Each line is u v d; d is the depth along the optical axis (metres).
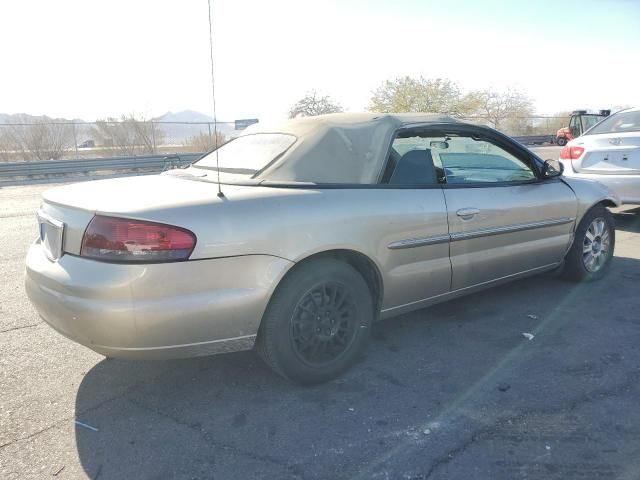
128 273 2.46
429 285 3.49
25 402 2.89
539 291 4.62
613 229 4.96
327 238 2.89
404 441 2.51
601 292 4.57
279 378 3.15
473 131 3.86
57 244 2.76
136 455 2.43
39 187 13.92
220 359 3.40
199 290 2.56
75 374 3.22
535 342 3.59
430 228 3.38
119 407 2.85
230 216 2.64
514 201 3.93
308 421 2.70
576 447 2.43
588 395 2.88
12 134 19.44
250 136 3.82
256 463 2.37
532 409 2.76
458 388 3.00
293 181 3.06
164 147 21.92
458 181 3.68
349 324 3.11
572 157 7.11
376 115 3.58
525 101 35.31
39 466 2.35
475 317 4.06
